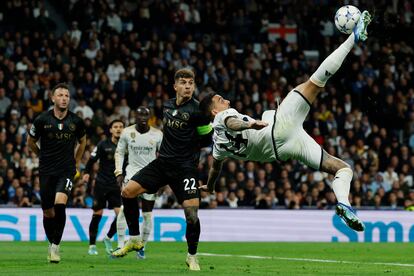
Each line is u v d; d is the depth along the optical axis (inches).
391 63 1453.0
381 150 1263.5
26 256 669.3
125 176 729.0
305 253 801.6
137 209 570.3
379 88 1380.4
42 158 601.3
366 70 1418.6
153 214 1004.6
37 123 597.9
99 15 1416.1
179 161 538.3
